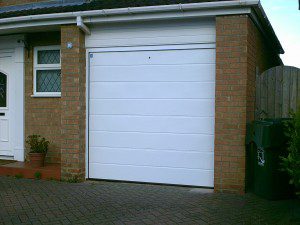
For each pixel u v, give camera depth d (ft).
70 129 25.25
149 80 24.45
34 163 27.17
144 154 24.61
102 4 25.81
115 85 25.21
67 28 25.18
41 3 31.42
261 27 25.94
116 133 25.22
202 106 23.32
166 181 24.13
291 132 18.53
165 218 17.79
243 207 19.47
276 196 20.65
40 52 29.58
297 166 17.34
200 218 17.75
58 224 17.15
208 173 23.25
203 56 23.26
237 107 21.94
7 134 30.71
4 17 27.89
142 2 24.20
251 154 23.47
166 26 23.93
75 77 25.08
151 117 24.44
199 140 23.40
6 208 19.52
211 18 22.89
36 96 29.32
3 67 30.73
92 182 25.22
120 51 25.03
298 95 24.80
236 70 21.91
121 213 18.58
